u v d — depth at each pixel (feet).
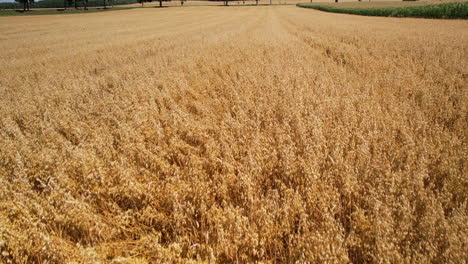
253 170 8.00
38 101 16.17
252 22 105.19
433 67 20.18
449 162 7.95
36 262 6.13
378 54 27.02
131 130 10.91
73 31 84.02
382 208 6.37
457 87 15.48
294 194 7.14
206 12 216.95
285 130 10.72
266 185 8.17
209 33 60.70
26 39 64.23
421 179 7.11
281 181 7.97
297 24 85.35
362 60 24.44
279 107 13.48
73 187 7.98
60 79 21.98
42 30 90.58
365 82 17.28
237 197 7.68
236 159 9.44
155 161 8.89
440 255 5.48
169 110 14.07
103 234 6.41
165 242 6.69
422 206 6.76
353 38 42.65
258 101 14.51
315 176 7.13
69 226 6.81
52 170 8.80
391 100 13.60
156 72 21.98
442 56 23.36
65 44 52.01
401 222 5.93
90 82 20.01
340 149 9.12
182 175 8.33
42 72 26.71
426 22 76.84
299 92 14.46
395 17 111.75
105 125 12.17
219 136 10.69
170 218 6.90
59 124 12.96
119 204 7.85
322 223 6.09
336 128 10.46
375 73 19.30
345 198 7.44
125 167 8.57
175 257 5.72
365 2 267.39
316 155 8.67
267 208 6.65
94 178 8.14
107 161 9.04
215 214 6.81
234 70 21.42
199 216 7.10
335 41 39.73
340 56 28.71
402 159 8.64
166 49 39.37
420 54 25.86
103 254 5.76
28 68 28.71
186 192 7.38
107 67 28.27
